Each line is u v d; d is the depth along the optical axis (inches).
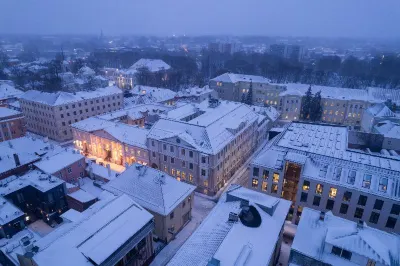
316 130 3097.9
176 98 5969.5
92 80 7386.8
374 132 4087.1
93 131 3631.9
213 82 6742.1
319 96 5344.5
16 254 1668.3
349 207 2224.4
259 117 4375.0
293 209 2488.9
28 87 6948.8
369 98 5270.7
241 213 1720.0
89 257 1497.3
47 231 2343.8
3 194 2285.9
